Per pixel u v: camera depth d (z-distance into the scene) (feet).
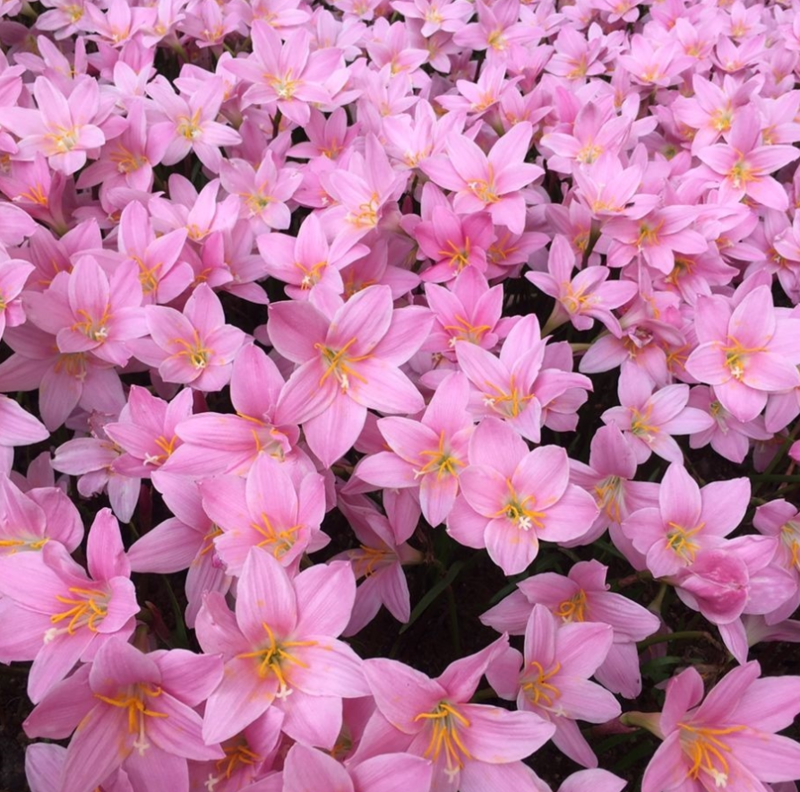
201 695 0.95
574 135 1.73
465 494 1.12
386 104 1.89
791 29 2.29
